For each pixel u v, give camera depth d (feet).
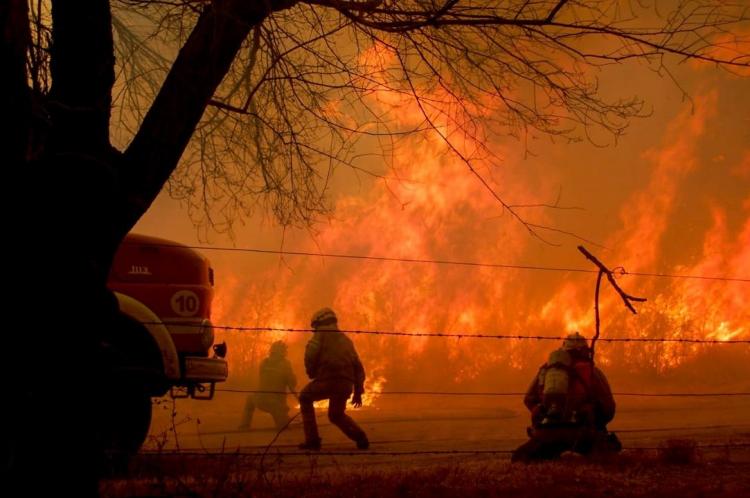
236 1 20.31
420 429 47.26
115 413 28.68
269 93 23.58
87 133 18.98
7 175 17.67
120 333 30.19
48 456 18.04
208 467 25.77
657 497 22.77
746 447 32.81
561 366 30.32
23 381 17.95
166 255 33.65
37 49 20.45
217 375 33.35
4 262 17.76
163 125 19.67
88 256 18.48
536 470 27.35
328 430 47.70
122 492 22.67
